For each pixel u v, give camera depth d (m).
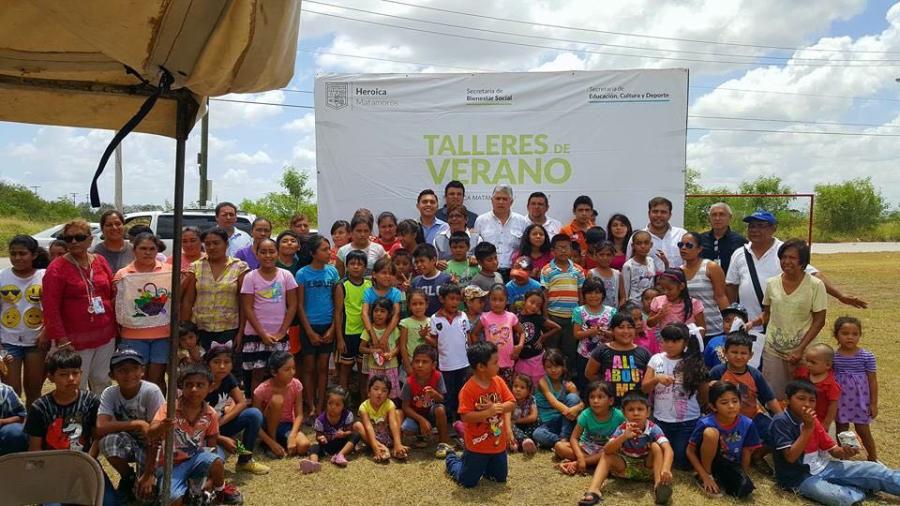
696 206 21.22
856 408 4.51
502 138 6.62
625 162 6.51
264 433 4.76
